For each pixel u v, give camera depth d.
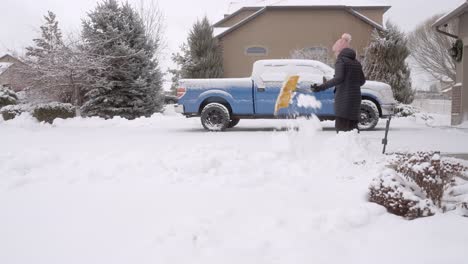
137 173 4.24
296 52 19.77
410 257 2.18
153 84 17.61
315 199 3.27
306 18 21.28
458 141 7.15
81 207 3.21
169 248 2.40
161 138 8.33
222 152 4.94
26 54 16.25
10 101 18.31
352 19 21.06
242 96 10.17
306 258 2.23
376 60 18.48
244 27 21.62
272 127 11.34
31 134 9.52
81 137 8.70
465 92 11.48
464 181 3.37
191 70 21.48
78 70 15.06
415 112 15.48
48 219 2.95
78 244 2.51
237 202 3.21
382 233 2.52
